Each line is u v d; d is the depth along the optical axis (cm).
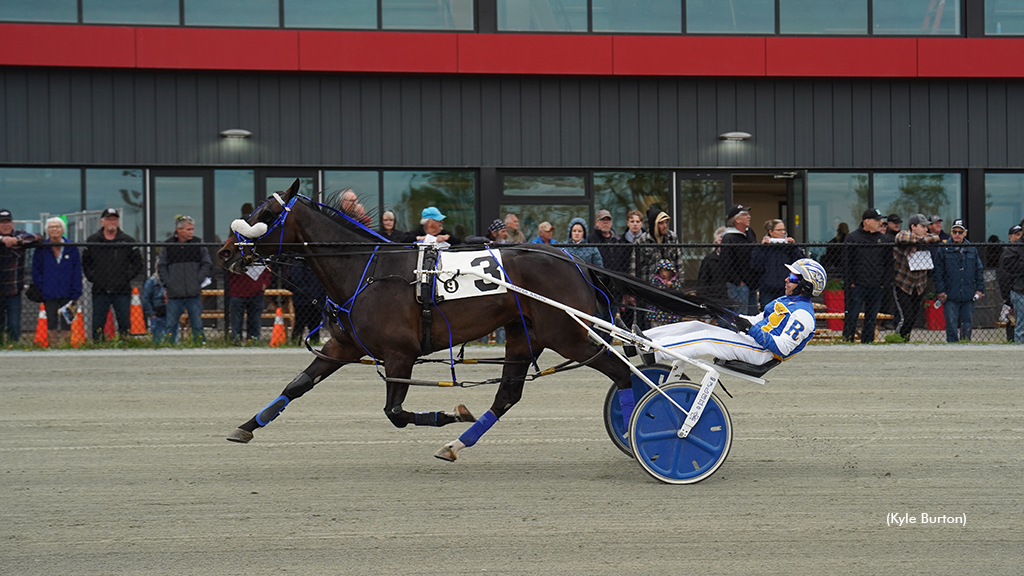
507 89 1291
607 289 541
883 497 464
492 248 523
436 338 508
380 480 500
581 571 360
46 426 643
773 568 363
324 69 1242
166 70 1230
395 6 1267
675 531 409
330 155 1264
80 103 1222
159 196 1246
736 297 918
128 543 395
